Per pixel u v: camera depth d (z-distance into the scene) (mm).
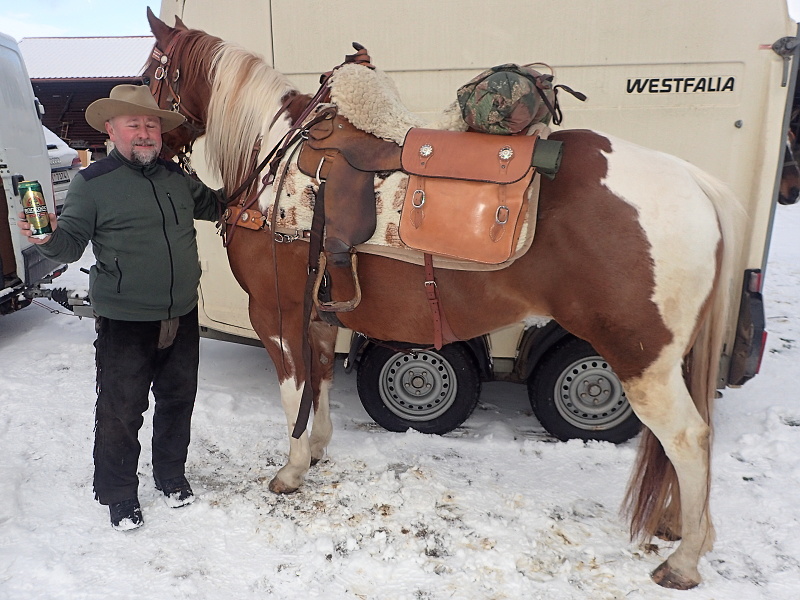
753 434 2965
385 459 2793
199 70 2473
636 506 2078
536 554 2156
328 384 2729
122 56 17000
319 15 2787
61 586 1979
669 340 1797
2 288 4164
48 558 2096
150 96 2072
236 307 3270
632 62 2627
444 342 2162
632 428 2908
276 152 2215
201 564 2098
